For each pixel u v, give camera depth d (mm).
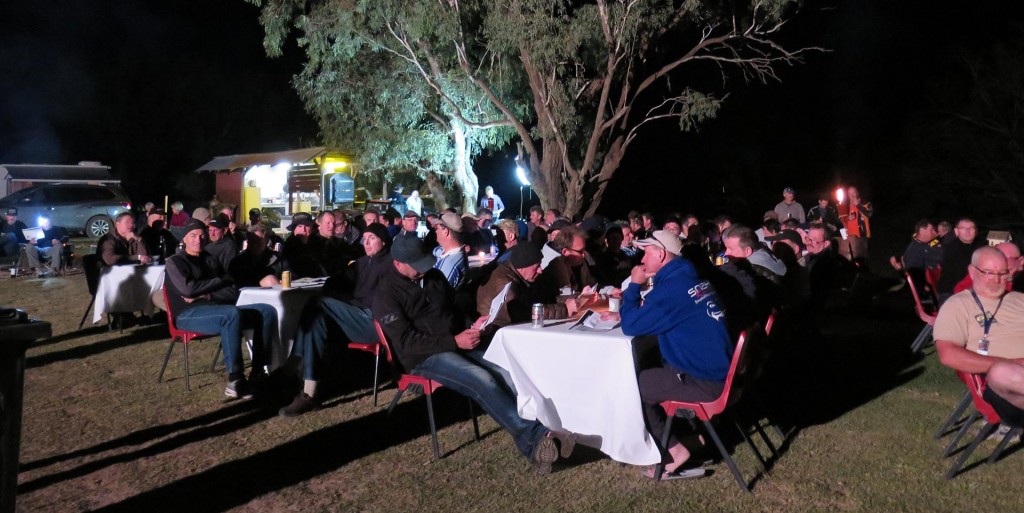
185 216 16062
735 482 4836
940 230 10844
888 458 5230
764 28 21547
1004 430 5719
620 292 6051
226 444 5637
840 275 12062
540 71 18297
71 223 24062
